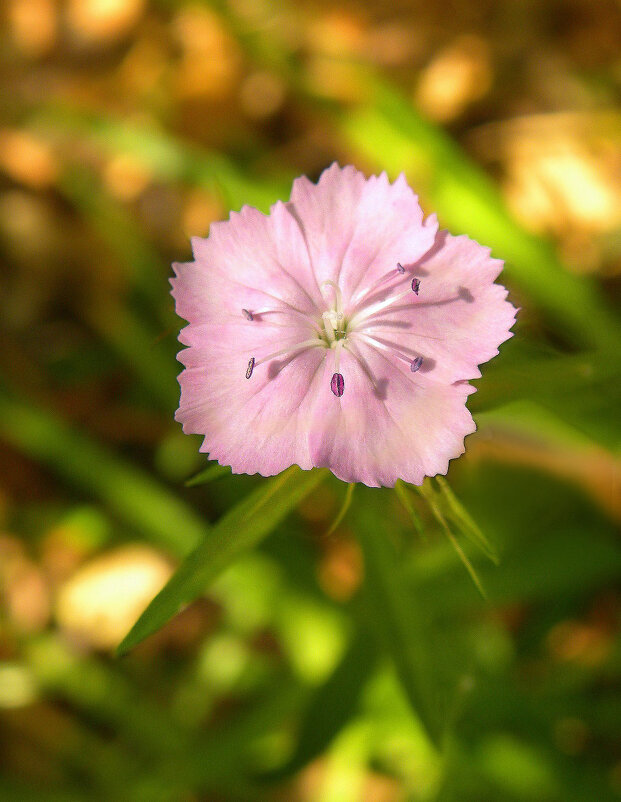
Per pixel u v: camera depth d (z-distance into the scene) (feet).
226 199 0.34
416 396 0.26
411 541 0.42
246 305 0.28
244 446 0.26
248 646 0.48
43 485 0.54
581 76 0.59
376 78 0.48
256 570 0.44
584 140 0.57
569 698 0.41
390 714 0.41
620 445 0.39
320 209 0.28
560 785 0.38
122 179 0.61
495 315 0.26
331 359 0.27
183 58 0.65
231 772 0.41
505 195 0.57
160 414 0.54
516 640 0.45
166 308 0.51
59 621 0.49
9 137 0.63
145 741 0.44
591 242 0.53
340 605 0.43
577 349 0.46
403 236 0.28
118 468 0.46
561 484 0.44
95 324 0.59
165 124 0.64
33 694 0.45
